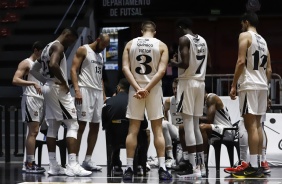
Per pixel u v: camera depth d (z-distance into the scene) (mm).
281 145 11539
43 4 18500
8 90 15656
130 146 8508
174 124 11086
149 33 8688
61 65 9078
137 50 8492
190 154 8750
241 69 8641
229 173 9336
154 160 11609
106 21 18984
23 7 18312
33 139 9992
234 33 18828
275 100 13734
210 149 11664
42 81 9391
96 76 10023
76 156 9516
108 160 9188
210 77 14836
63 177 9047
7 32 17781
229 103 11836
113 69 18953
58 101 9078
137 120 8508
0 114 13109
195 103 8805
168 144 10789
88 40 16453
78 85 9891
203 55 8750
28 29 17859
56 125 9312
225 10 18406
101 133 11914
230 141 10016
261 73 8797
